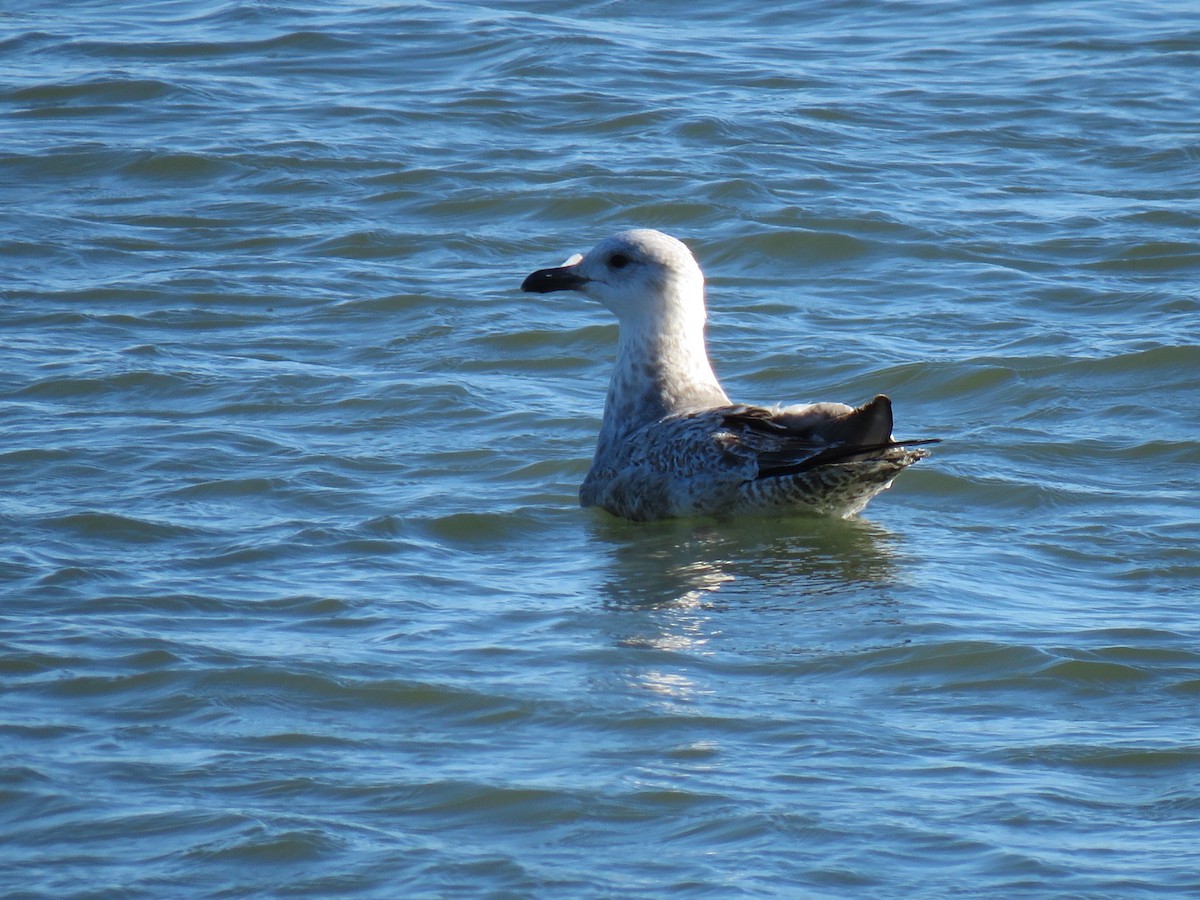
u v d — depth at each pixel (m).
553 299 19.75
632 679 10.52
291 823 8.70
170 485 14.27
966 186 23.47
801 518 13.77
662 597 12.06
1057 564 12.77
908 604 11.83
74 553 12.69
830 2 33.44
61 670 10.50
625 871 8.28
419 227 22.14
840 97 27.38
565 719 9.95
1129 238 21.25
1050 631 11.30
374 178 23.81
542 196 22.97
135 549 12.84
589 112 26.55
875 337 18.36
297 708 10.08
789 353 17.81
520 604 11.91
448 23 31.48
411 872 8.27
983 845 8.48
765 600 12.02
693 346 14.70
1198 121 26.12
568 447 15.45
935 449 15.36
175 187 23.64
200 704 10.09
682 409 14.44
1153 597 12.03
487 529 13.59
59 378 16.83
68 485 14.25
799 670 10.73
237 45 30.27
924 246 21.19
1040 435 15.62
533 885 8.15
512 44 30.06
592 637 11.24
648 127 25.84
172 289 19.78
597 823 8.74
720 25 31.94
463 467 15.01
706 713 10.01
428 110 26.67
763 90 27.77
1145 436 15.52
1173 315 18.80
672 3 33.34
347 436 15.65
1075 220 22.03
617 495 13.96
